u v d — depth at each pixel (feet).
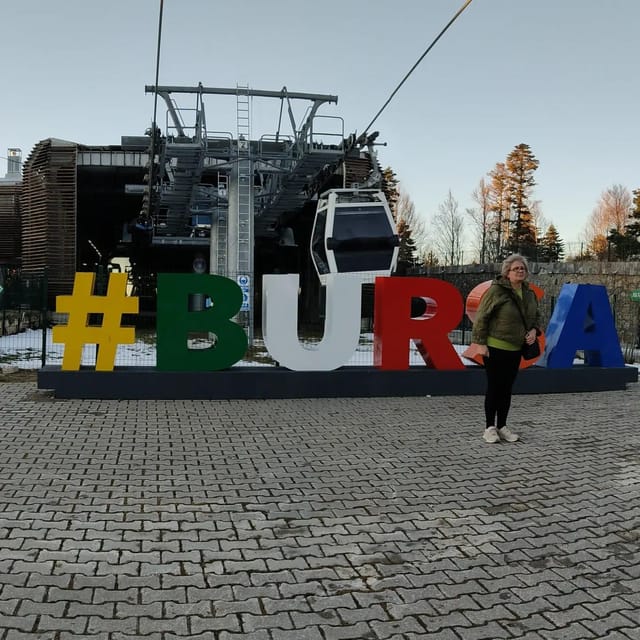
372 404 30.37
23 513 15.56
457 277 89.35
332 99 57.72
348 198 71.87
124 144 76.69
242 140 60.59
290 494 17.47
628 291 61.57
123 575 12.49
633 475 19.52
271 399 31.32
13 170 162.50
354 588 12.19
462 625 10.89
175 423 25.80
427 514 16.14
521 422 26.91
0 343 58.44
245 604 11.50
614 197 177.78
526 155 183.42
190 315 31.07
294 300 31.81
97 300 30.73
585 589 12.26
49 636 10.23
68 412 27.48
